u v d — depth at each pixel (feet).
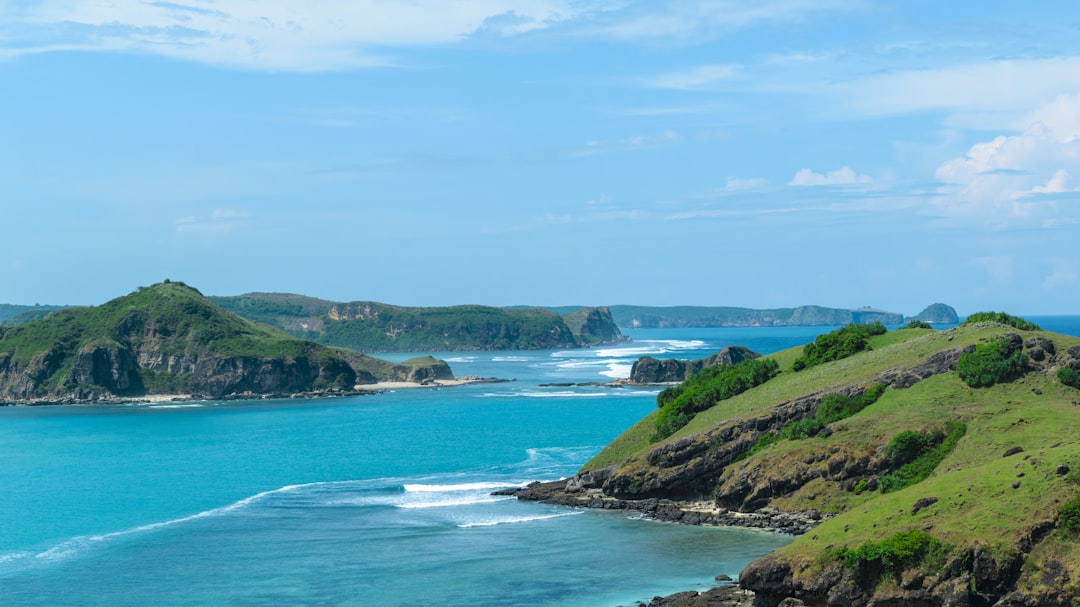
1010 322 402.11
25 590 269.85
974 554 219.41
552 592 257.96
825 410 357.00
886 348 403.34
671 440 378.32
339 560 293.43
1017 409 324.39
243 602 254.68
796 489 331.16
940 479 257.55
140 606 253.44
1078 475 227.61
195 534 332.60
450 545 308.60
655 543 305.53
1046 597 211.00
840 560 232.94
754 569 241.76
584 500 369.91
